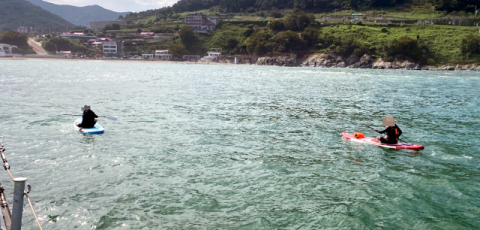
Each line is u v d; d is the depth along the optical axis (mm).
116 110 26953
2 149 9680
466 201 11312
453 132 21453
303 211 10539
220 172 13672
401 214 10398
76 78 57375
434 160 15641
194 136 19234
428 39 139625
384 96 40562
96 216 9938
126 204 10750
